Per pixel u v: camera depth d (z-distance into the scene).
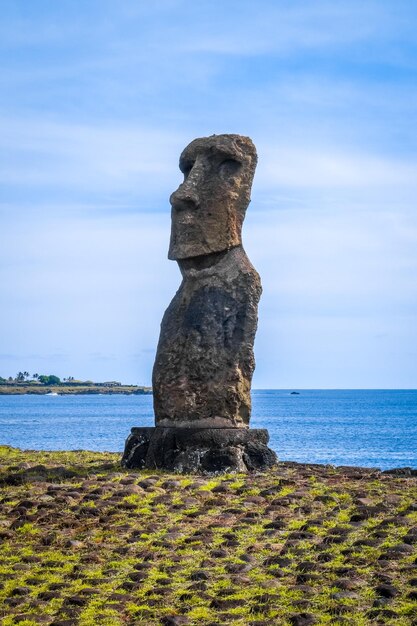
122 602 11.30
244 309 18.44
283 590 11.38
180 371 18.48
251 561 12.41
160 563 12.52
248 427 18.55
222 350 18.30
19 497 15.76
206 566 12.30
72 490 16.11
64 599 11.47
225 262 18.75
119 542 13.44
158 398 18.69
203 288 18.72
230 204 18.67
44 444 57.97
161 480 16.66
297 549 12.69
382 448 55.41
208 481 16.56
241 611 10.84
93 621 10.74
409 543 12.63
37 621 10.80
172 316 19.00
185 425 18.28
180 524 14.09
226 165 18.81
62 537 13.73
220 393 18.19
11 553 13.11
